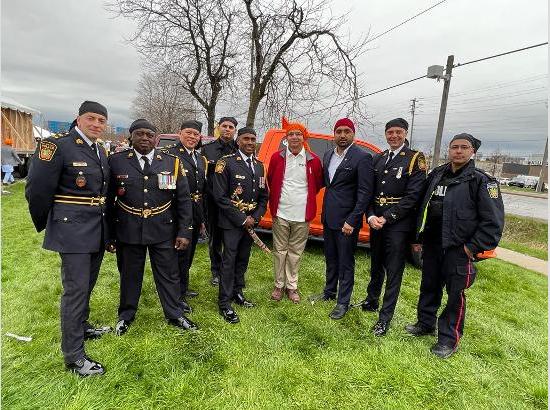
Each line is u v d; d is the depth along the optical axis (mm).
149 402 1998
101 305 3117
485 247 2506
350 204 3213
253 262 4625
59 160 2117
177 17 10648
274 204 3402
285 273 3564
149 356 2396
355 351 2686
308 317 3182
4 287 3338
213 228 3656
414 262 4922
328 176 3324
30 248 4605
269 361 2461
